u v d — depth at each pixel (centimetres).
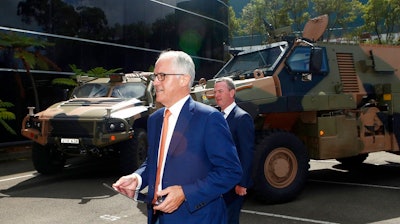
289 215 525
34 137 773
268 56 675
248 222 495
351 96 682
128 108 784
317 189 680
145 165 237
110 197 638
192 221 209
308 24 725
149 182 217
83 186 721
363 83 716
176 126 211
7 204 604
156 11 1931
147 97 856
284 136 582
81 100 847
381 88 721
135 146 761
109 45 1678
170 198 196
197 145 208
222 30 2464
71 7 1518
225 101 348
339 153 653
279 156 581
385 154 1086
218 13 2417
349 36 3403
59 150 776
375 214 526
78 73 1420
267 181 566
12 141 1338
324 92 665
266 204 581
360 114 693
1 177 819
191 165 206
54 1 1455
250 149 337
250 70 688
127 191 224
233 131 340
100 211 560
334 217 514
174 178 207
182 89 214
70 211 561
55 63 1461
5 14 1302
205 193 200
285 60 628
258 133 586
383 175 803
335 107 659
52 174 845
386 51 757
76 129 738
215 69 2386
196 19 2211
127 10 1767
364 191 660
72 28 1523
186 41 2133
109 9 1678
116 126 723
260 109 585
